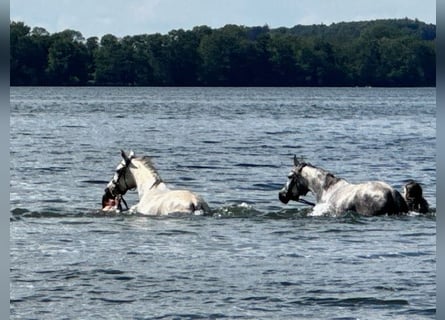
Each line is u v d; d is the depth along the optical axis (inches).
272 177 1502.2
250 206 1144.8
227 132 2701.8
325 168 1664.6
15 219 1007.0
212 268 781.3
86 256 821.2
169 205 996.6
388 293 709.9
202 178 1476.4
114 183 1032.8
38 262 800.3
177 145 2167.8
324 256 822.5
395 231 925.8
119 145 2144.4
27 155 1831.9
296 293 711.1
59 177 1455.5
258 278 750.5
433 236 901.2
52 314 663.8
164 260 807.1
